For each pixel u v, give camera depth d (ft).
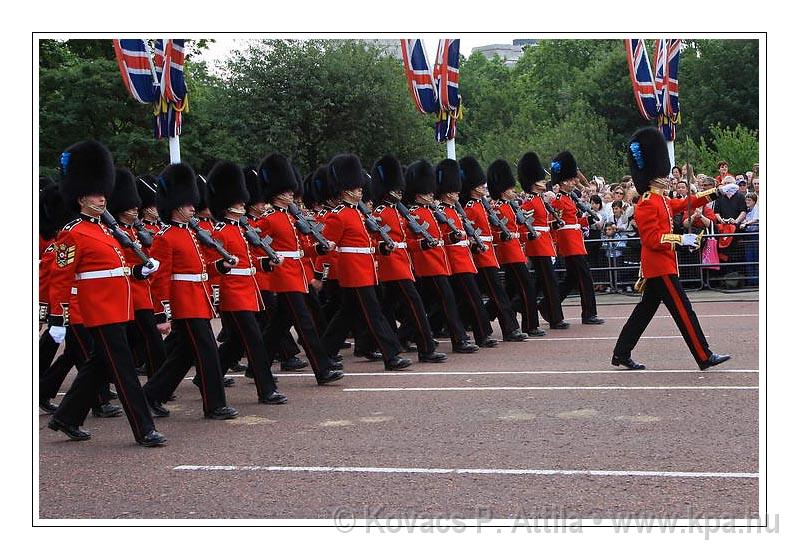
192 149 283.59
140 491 69.82
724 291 182.09
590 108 414.82
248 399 102.17
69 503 67.51
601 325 149.79
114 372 82.69
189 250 92.27
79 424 85.46
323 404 96.94
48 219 102.47
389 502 65.10
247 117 293.43
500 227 139.03
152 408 94.27
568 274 151.33
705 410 85.92
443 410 90.74
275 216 107.14
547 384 100.89
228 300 97.76
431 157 327.26
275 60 297.74
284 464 75.00
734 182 185.68
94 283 82.53
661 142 105.81
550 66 532.32
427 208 127.65
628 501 63.41
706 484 66.18
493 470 70.90
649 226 104.32
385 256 119.85
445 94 171.83
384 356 114.73
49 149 268.21
